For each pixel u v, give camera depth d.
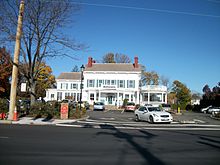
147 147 11.30
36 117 26.22
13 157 8.63
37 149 10.06
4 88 45.66
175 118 32.97
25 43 27.98
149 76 89.56
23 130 15.98
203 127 22.28
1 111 26.19
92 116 32.59
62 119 25.61
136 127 21.14
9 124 20.05
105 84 63.22
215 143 12.83
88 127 20.11
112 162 8.35
